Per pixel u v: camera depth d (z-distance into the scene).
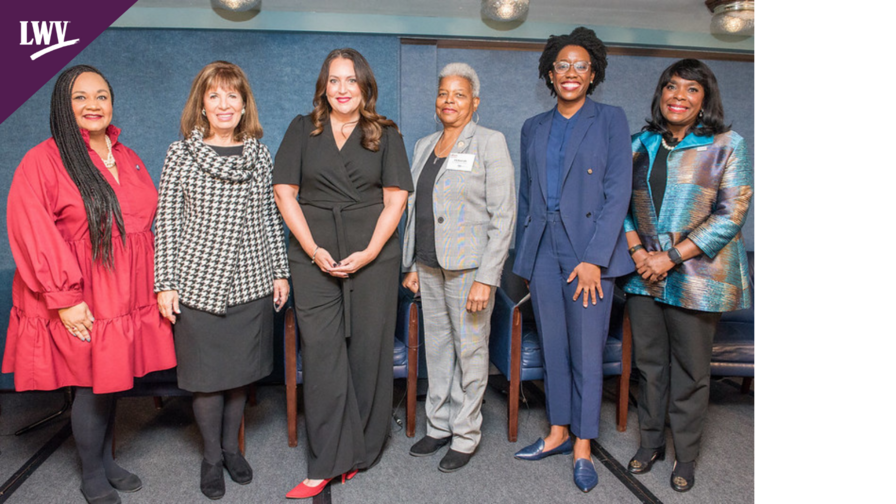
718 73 3.52
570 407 2.33
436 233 2.21
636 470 2.30
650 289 2.18
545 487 2.20
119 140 3.05
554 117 2.28
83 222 1.88
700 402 2.16
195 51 3.05
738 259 2.11
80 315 1.84
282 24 3.02
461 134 2.21
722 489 2.19
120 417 2.85
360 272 2.10
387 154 2.10
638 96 3.46
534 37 3.16
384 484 2.21
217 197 1.97
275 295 2.26
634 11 3.01
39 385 1.91
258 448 2.51
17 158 3.03
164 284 1.96
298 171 2.07
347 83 1.98
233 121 2.01
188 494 2.13
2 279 3.10
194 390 2.04
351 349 2.19
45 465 2.35
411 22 3.08
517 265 2.35
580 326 2.20
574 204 2.17
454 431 2.36
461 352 2.29
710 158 2.06
